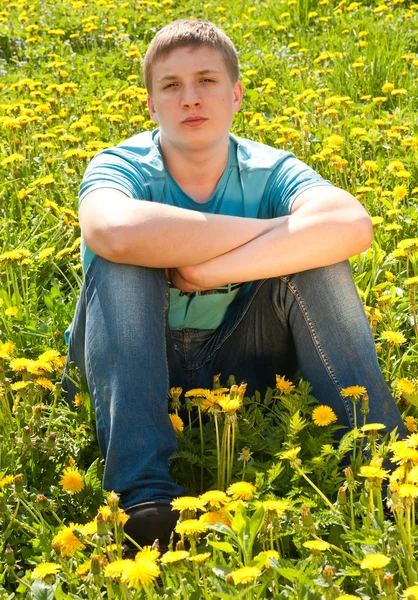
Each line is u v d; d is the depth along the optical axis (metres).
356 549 1.78
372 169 3.82
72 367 2.45
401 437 2.18
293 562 1.85
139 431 2.02
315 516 1.89
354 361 2.19
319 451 2.13
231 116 2.41
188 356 2.50
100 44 7.20
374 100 4.72
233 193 2.48
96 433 2.34
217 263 2.21
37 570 1.68
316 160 4.09
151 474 1.99
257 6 7.77
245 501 1.85
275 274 2.21
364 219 2.26
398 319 2.91
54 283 3.24
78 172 4.15
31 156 4.47
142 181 2.41
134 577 1.49
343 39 6.27
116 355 2.06
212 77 2.31
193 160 2.40
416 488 1.68
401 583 1.74
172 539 1.92
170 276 2.34
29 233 3.66
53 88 5.14
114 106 4.82
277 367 2.50
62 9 7.94
